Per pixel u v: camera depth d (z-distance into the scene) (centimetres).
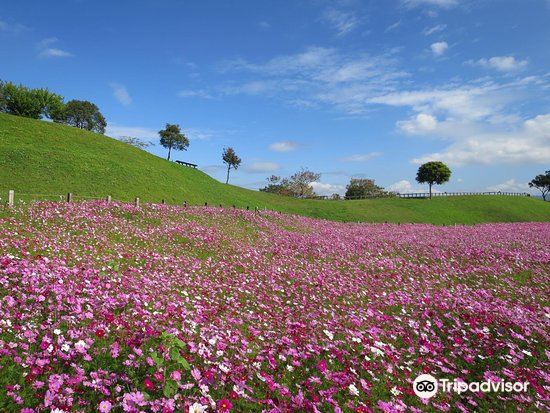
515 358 811
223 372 622
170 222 2642
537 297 1442
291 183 10875
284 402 575
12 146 4244
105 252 1513
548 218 8156
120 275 1108
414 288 1473
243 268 1617
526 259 2177
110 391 545
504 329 974
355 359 765
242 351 734
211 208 3753
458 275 1767
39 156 4150
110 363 625
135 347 639
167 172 5241
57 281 887
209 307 1016
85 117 11100
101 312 797
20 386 534
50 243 1429
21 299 776
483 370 789
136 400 485
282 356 724
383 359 784
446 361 801
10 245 1280
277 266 1719
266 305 1127
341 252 2241
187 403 507
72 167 4144
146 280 1125
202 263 1627
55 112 8069
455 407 650
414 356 840
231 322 917
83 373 560
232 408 561
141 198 3997
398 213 6838
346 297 1292
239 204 5266
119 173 4431
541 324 1028
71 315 749
